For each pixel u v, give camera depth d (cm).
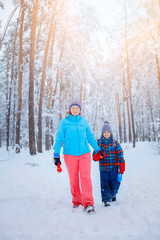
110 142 322
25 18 1453
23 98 1705
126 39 1934
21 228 207
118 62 2353
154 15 1448
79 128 287
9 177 500
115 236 185
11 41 1773
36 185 425
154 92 2530
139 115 3691
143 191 354
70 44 1673
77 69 1820
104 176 310
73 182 285
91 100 3058
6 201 308
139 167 628
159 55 1463
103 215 246
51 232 196
